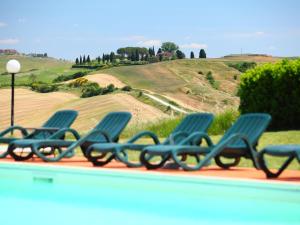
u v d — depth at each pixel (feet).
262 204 24.79
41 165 33.42
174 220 22.06
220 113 65.87
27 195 28.81
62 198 27.78
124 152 38.96
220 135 58.39
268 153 29.40
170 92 444.55
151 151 33.78
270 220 21.58
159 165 35.58
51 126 46.01
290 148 28.25
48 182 33.01
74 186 31.73
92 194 28.84
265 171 30.35
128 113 41.83
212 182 26.43
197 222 21.61
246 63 567.59
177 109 369.91
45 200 27.25
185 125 38.78
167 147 33.58
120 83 470.39
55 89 408.46
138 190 29.12
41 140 40.01
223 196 26.08
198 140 35.63
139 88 459.73
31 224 21.35
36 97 374.22
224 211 23.65
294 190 23.89
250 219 21.86
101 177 30.68
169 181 27.91
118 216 23.04
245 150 33.27
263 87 55.98
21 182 34.06
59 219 22.36
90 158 38.01
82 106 332.19
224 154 34.71
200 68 539.70
